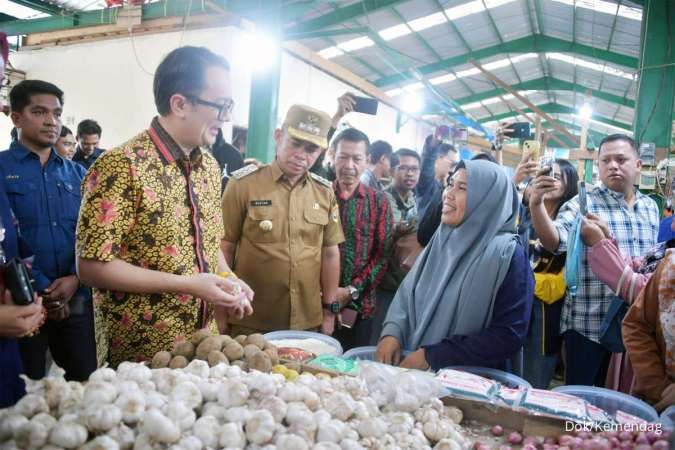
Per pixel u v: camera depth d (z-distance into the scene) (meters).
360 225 2.60
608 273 1.87
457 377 1.32
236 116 6.61
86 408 0.89
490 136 14.74
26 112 2.23
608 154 2.50
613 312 2.20
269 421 0.94
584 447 1.03
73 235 2.35
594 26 7.88
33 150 2.30
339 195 2.63
